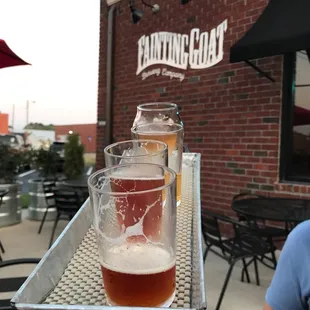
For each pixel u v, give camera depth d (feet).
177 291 1.55
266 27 10.68
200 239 1.96
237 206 9.46
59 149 21.66
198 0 14.55
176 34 15.47
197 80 14.76
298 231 3.19
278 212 8.66
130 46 17.71
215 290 9.50
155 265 1.42
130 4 16.53
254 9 12.71
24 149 19.54
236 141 13.52
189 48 14.98
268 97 12.59
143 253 1.49
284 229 10.84
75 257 1.91
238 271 10.82
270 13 11.02
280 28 10.26
